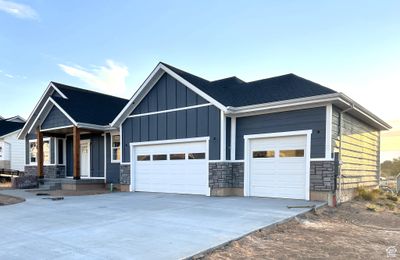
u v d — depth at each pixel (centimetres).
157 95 1426
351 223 777
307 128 1052
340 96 970
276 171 1124
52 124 1727
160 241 541
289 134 1089
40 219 751
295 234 637
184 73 1395
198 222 699
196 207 918
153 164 1444
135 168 1517
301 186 1061
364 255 507
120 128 1573
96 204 1006
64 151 1986
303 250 526
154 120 1430
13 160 2488
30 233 607
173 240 546
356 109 1123
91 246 512
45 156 2022
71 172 1950
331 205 975
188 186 1311
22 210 891
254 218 738
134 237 570
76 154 1602
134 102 1491
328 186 992
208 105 1248
